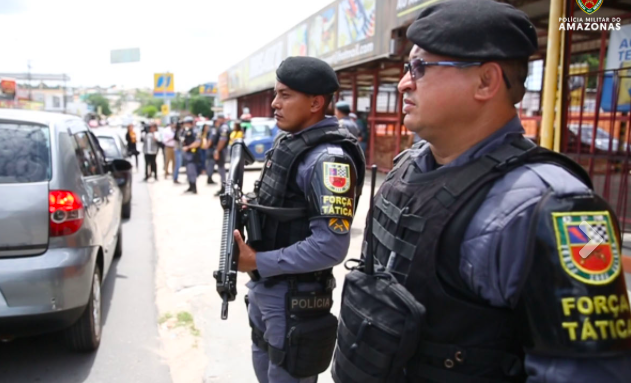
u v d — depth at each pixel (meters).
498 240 0.91
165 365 3.17
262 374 2.12
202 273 5.05
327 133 1.82
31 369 3.10
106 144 8.91
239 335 3.59
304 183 1.78
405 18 7.34
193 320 3.85
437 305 0.99
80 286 2.91
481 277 0.94
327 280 1.92
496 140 1.03
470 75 0.99
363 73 13.02
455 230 0.97
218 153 10.45
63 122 3.46
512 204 0.92
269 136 15.25
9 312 2.67
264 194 1.89
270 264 1.74
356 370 1.06
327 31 10.99
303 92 1.81
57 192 2.86
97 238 3.26
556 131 4.75
